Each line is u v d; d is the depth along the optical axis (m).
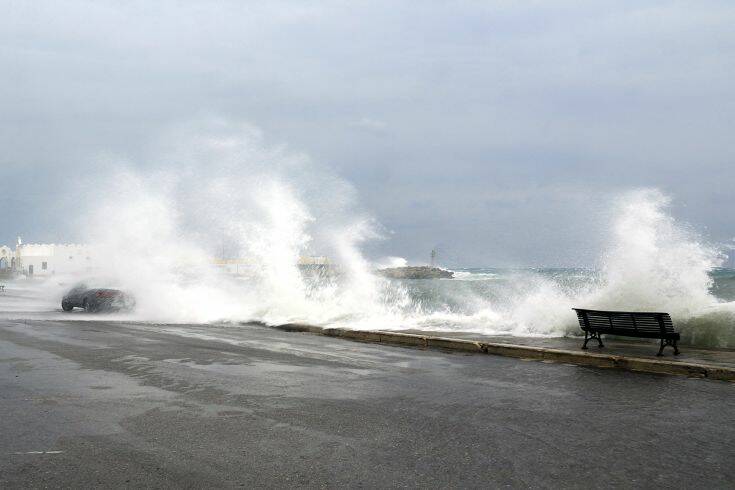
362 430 5.27
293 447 4.78
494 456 4.57
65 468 4.27
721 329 10.38
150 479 4.06
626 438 5.04
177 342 11.55
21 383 7.33
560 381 7.57
